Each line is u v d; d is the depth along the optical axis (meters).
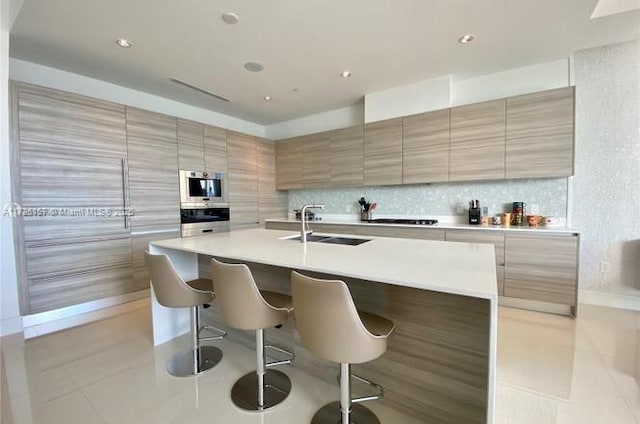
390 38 2.53
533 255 2.74
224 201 4.21
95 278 2.90
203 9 2.09
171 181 3.55
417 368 1.45
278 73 3.21
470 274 1.18
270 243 2.11
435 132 3.39
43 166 2.55
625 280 2.81
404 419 1.46
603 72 2.79
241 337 2.25
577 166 2.94
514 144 2.96
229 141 4.28
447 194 3.71
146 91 3.68
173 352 2.16
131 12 2.11
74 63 2.90
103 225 2.94
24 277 2.48
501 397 1.61
